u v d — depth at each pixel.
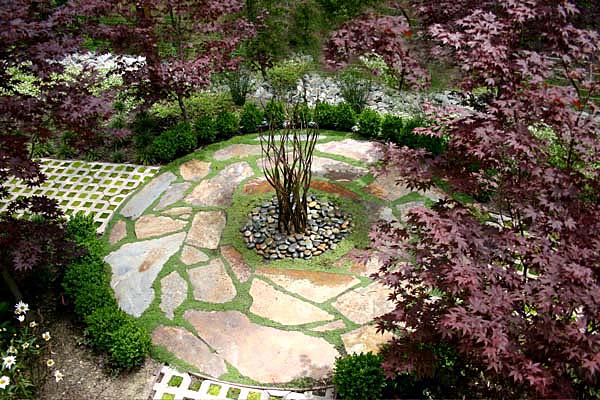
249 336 4.97
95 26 5.78
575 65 4.74
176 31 7.90
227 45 7.85
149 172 7.34
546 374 3.10
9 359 4.21
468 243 3.66
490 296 3.32
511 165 3.98
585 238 3.50
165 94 7.70
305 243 5.96
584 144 3.66
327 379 4.55
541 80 3.84
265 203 6.61
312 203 6.54
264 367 4.68
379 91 9.02
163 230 6.29
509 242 3.64
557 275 3.24
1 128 4.73
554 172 3.69
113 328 4.75
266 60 9.24
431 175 4.37
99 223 6.41
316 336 4.95
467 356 3.76
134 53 7.33
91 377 4.62
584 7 5.68
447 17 6.12
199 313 5.22
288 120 6.04
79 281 5.18
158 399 4.43
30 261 4.74
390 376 3.88
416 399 4.27
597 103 5.16
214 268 5.73
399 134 7.54
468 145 3.94
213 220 6.41
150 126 8.08
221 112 8.05
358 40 6.07
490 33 4.09
